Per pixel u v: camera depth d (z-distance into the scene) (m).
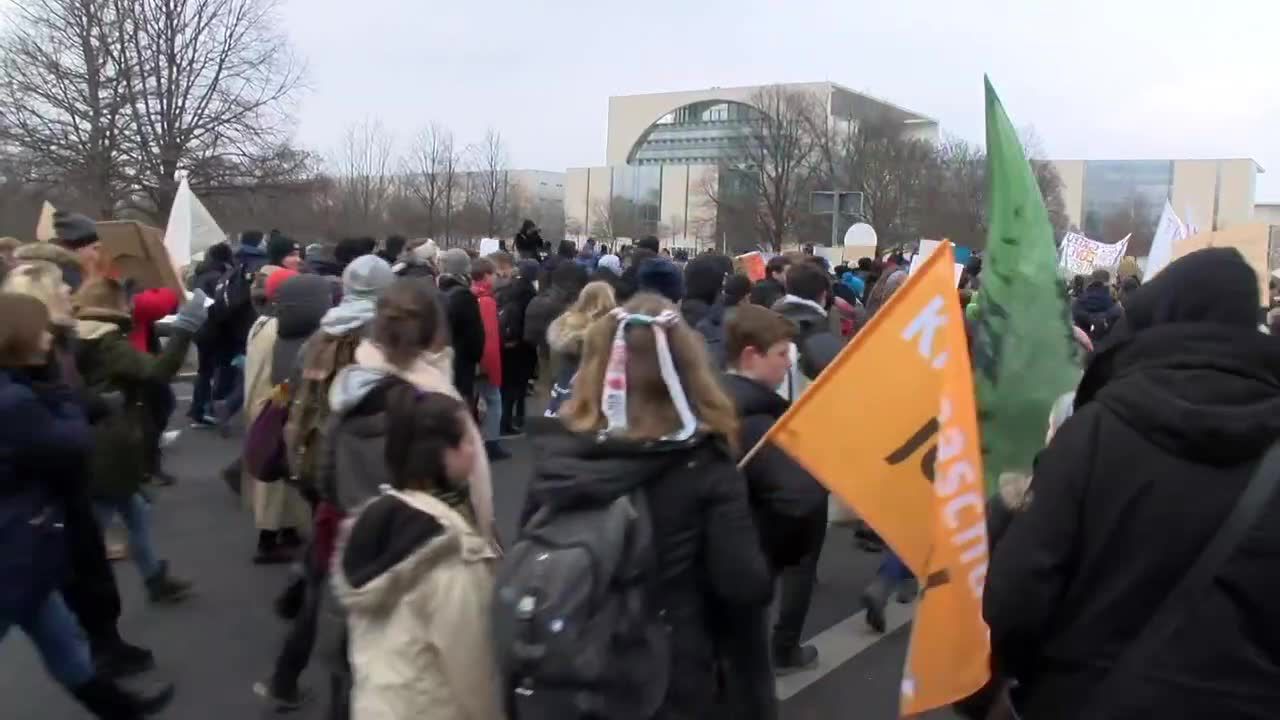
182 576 6.18
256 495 6.33
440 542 2.88
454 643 2.88
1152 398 2.11
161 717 4.32
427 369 3.62
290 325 5.50
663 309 2.59
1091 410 2.22
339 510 3.64
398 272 9.31
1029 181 3.50
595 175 96.19
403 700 2.86
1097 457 2.16
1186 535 2.07
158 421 5.45
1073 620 2.20
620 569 2.39
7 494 3.45
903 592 6.28
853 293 11.18
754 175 43.56
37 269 4.74
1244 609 2.04
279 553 6.47
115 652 4.41
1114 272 17.42
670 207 87.50
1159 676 2.05
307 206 32.22
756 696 2.72
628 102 106.44
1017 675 2.39
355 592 2.88
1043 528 2.18
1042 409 3.51
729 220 45.25
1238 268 2.22
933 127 58.94
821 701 4.78
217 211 26.89
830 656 5.35
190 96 25.23
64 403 3.61
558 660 2.33
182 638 5.23
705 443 2.54
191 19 24.95
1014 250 3.49
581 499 2.46
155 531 7.12
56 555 3.56
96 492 5.18
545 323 9.73
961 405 3.03
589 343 2.61
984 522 3.00
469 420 3.12
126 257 6.73
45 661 3.86
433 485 3.03
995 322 3.49
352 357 4.23
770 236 42.81
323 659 3.34
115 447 5.17
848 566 7.03
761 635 2.74
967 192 42.75
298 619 4.30
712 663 2.58
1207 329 2.17
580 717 2.35
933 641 2.96
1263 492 2.04
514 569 2.43
